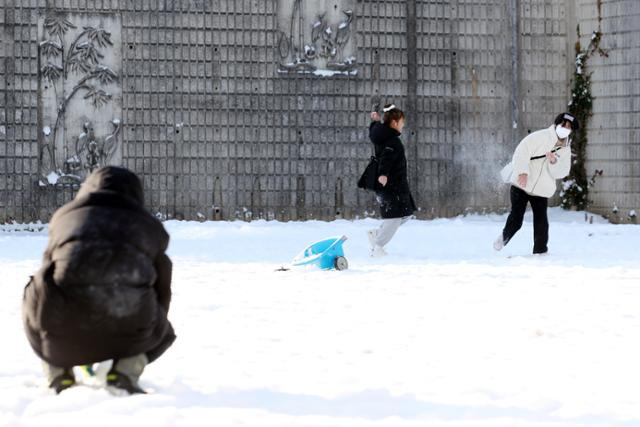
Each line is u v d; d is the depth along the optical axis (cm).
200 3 5553
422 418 1269
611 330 2030
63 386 1394
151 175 5519
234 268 3198
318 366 1645
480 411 1314
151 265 1399
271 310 2297
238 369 1606
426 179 5684
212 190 5553
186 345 1844
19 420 1212
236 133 5566
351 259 3572
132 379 1395
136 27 5519
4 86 5444
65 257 1352
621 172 5659
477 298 2505
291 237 4584
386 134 3653
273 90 5594
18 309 2288
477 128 5738
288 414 1280
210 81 5553
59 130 5475
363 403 1357
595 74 5738
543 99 5812
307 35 5625
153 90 5522
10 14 5447
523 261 3466
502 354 1766
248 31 5581
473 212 5731
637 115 5609
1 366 1616
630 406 1352
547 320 2152
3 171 5434
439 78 5709
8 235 5022
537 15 5800
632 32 5625
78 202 1408
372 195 5656
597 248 4044
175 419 1226
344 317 2200
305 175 5603
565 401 1384
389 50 5672
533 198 3706
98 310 1351
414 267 3244
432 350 1803
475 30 5744
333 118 5628
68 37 5481
